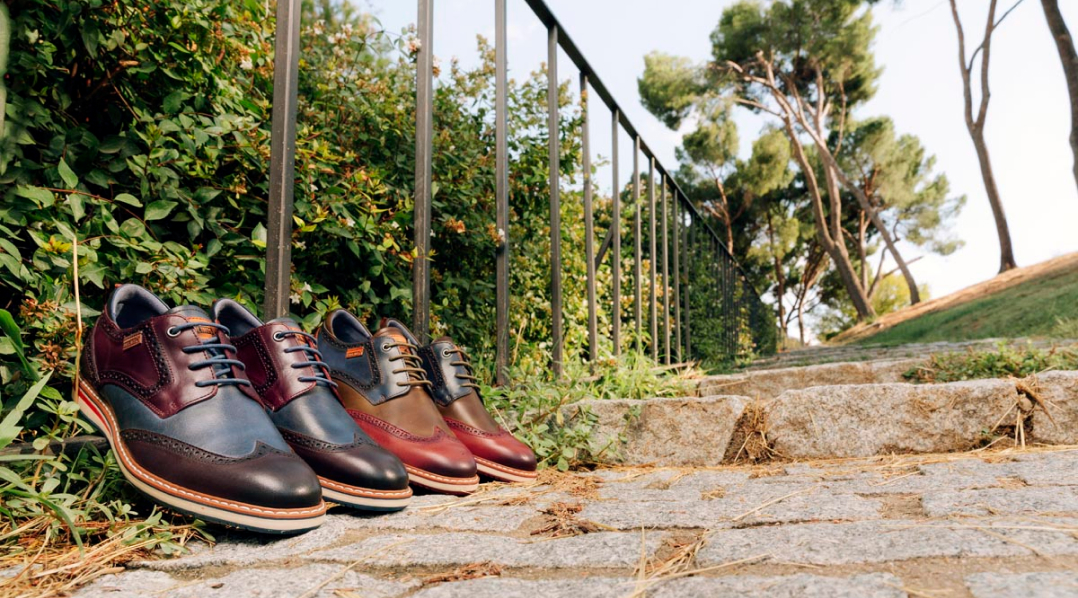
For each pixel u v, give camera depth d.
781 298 28.78
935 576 0.81
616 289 3.47
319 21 2.53
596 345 3.35
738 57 20.39
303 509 1.13
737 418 2.09
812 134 20.14
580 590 0.84
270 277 1.55
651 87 20.84
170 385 1.18
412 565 0.98
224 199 1.83
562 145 3.30
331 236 2.01
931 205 24.64
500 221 2.49
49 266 1.34
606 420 2.13
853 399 2.05
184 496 1.11
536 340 3.20
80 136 1.51
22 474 1.18
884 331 16.52
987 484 1.36
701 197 25.38
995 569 0.81
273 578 0.93
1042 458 1.68
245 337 1.40
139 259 1.57
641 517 1.23
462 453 1.55
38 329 1.34
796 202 26.33
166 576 0.96
